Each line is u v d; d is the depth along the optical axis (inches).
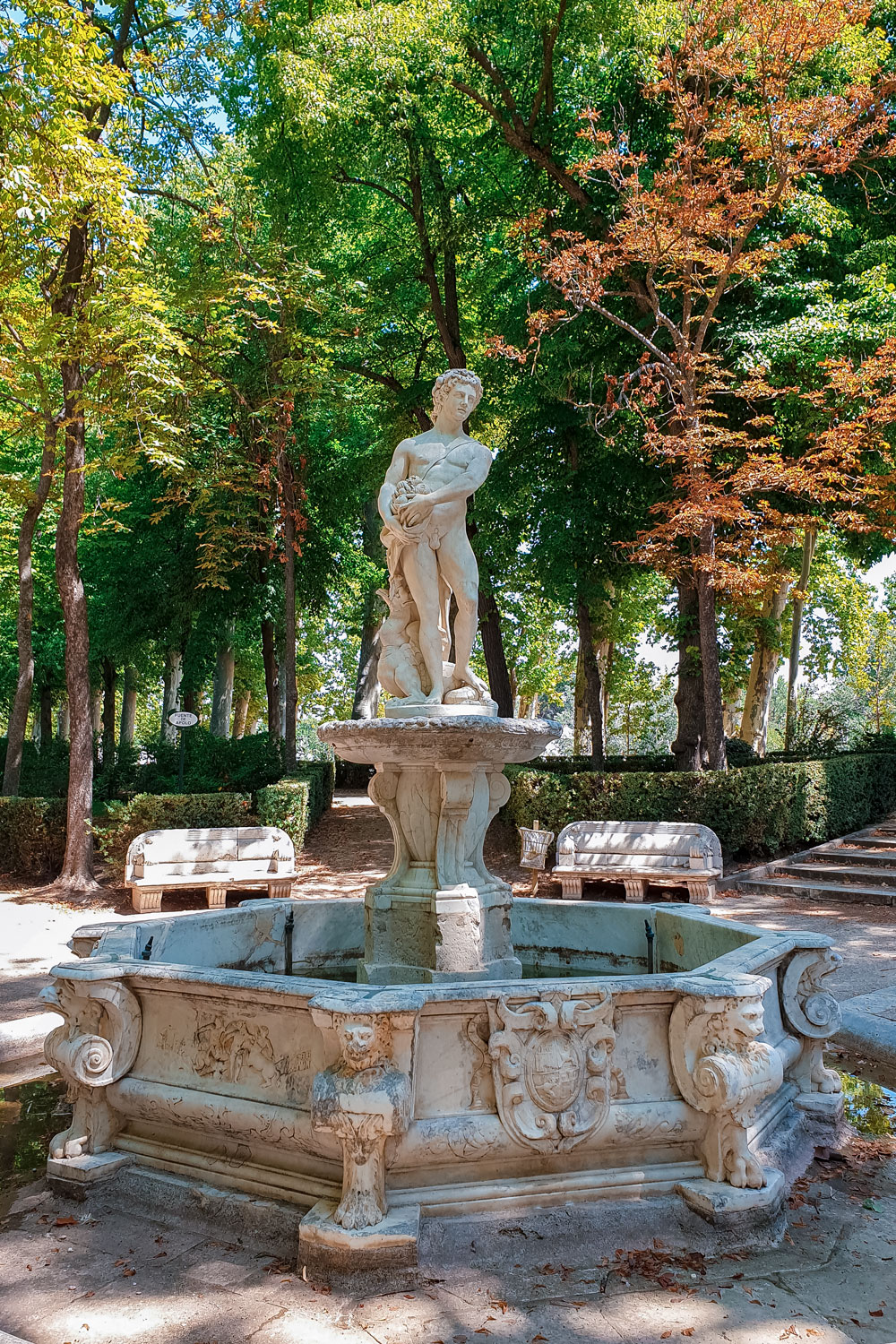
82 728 486.3
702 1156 145.5
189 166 629.3
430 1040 139.0
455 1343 111.6
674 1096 147.1
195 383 585.3
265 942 237.3
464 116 674.8
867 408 505.0
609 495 639.8
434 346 832.9
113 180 427.2
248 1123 143.6
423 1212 133.3
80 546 913.5
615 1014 145.9
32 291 553.0
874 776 660.7
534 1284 124.1
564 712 2096.5
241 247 626.2
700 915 219.6
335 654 1583.4
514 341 630.5
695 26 480.4
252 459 701.3
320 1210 131.7
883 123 468.4
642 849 444.5
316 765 783.7
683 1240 134.1
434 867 209.3
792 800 536.7
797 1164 158.1
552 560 640.4
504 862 549.0
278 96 588.7
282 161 644.7
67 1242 136.6
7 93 390.3
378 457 818.2
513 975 209.5
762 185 542.0
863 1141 173.6
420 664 221.5
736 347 537.6
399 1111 127.6
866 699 1358.3
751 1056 142.8
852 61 525.3
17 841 532.7
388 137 655.8
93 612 960.3
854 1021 236.1
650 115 610.9
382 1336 113.0
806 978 183.9
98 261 477.1
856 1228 140.1
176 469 511.8
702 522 483.2
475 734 185.3
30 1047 230.7
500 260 729.6
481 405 722.2
